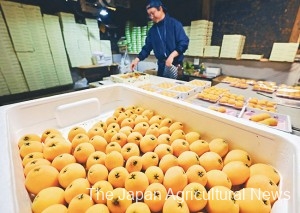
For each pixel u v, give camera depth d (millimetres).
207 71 2318
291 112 1091
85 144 534
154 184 408
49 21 2174
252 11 2033
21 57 2010
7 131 487
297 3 1743
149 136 582
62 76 2404
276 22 1906
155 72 2521
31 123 702
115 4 2449
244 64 2209
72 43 2432
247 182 438
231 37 2057
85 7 2336
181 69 2004
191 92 1326
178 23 1842
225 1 2186
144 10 2846
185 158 481
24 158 500
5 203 282
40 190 412
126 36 3107
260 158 507
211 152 512
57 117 750
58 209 348
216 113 589
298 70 1856
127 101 941
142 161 488
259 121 913
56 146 521
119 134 597
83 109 816
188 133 629
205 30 2227
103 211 347
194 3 2377
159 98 761
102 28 2840
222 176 427
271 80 2061
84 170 468
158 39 1945
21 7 1937
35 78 2154
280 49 1780
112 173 439
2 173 341
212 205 368
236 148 556
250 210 357
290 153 419
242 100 1210
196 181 421
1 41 1863
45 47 2189
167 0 2549
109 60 2850
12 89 2012
